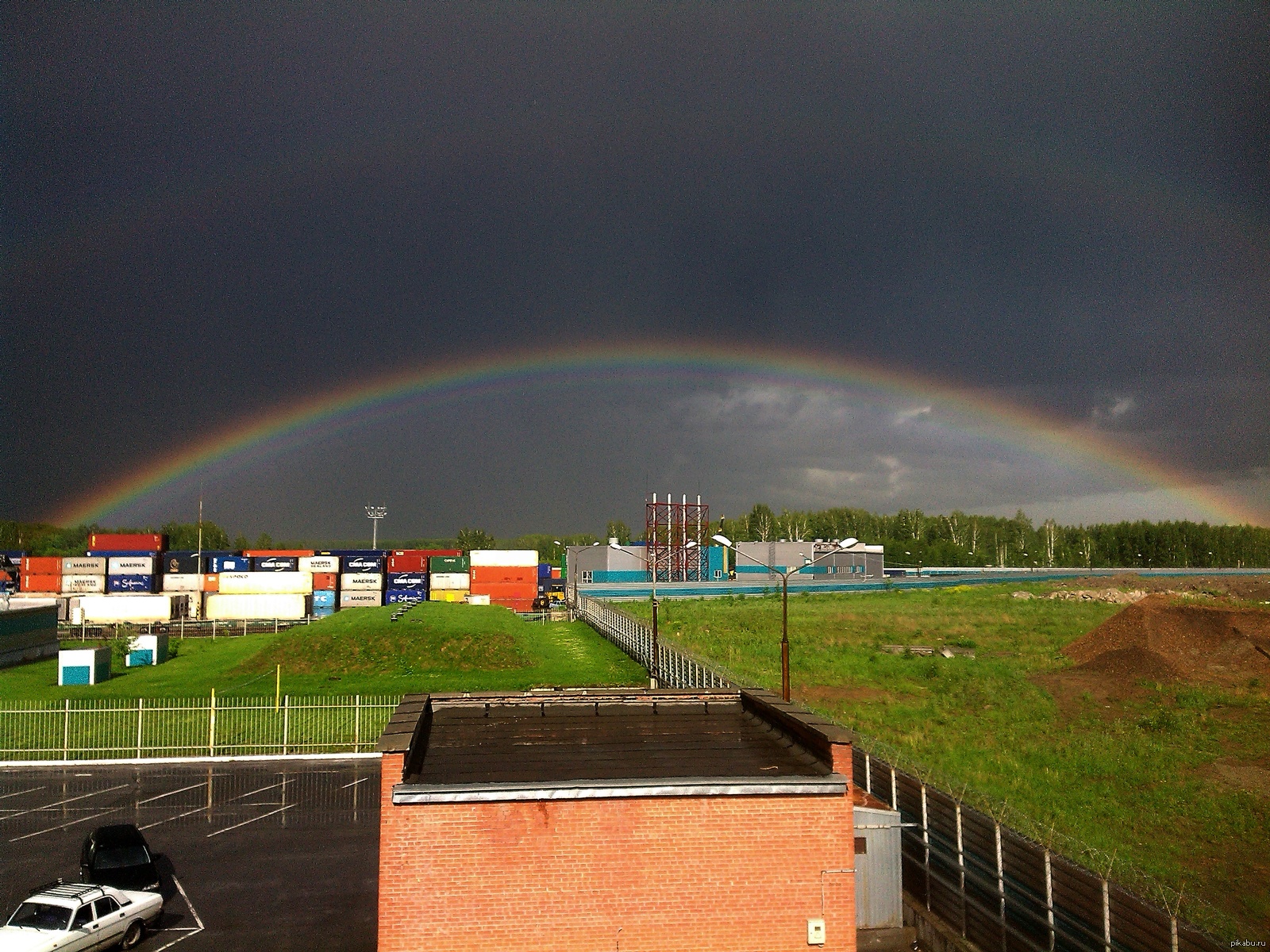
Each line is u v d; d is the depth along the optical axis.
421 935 12.51
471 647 53.31
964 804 17.70
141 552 99.50
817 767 14.30
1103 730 32.12
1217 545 198.88
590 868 12.80
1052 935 13.46
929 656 49.44
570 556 116.56
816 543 116.62
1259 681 40.44
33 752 33.06
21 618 59.25
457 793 12.62
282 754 33.50
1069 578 135.00
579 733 16.80
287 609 93.12
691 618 70.12
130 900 17.69
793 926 13.02
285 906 19.39
